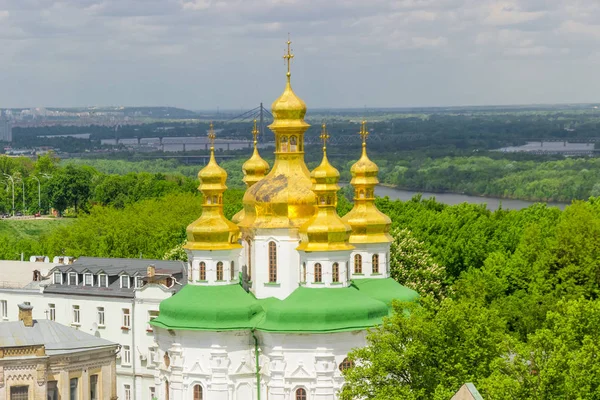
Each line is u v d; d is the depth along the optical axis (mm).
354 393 155125
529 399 143375
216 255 177000
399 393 150375
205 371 172625
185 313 173625
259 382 172625
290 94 183625
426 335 154000
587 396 144500
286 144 183250
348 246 173375
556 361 145000
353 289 174250
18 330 199750
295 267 178625
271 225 178125
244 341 172750
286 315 169125
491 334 155125
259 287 179500
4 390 189750
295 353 169000
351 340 169500
